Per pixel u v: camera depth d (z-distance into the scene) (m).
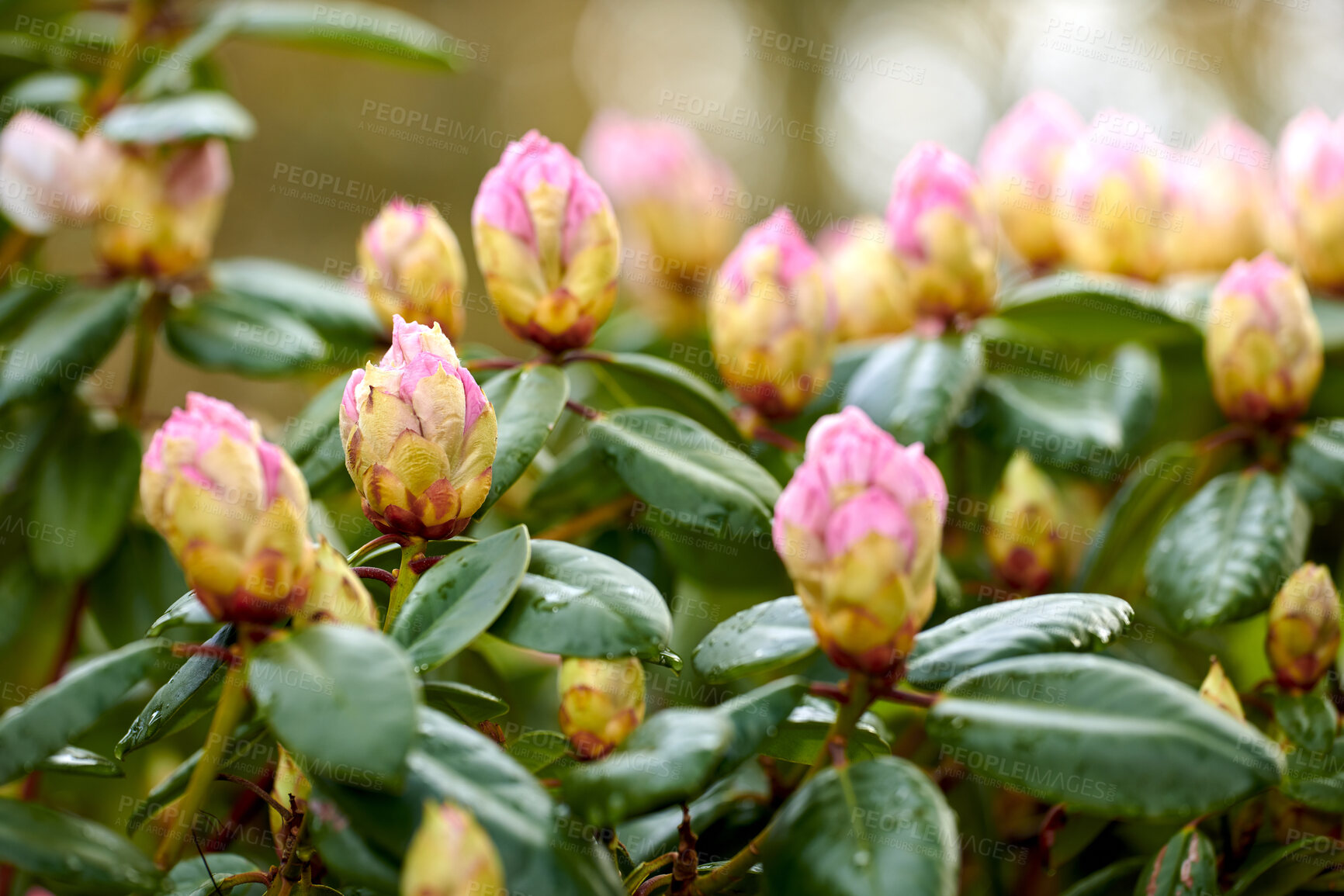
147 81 0.94
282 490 0.69
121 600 0.90
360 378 0.72
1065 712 0.68
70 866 0.67
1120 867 0.80
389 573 0.73
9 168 0.90
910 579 0.69
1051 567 0.87
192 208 0.90
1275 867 0.76
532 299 0.78
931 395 0.85
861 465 0.69
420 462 0.71
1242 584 0.80
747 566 0.85
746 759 0.69
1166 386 0.98
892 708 0.82
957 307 0.87
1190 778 0.67
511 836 0.67
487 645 0.87
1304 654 0.77
